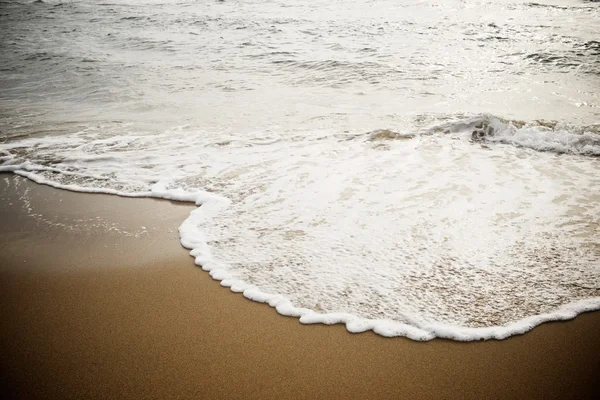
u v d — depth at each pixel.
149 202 4.25
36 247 3.48
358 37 11.91
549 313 2.55
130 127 6.41
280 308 2.67
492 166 4.68
